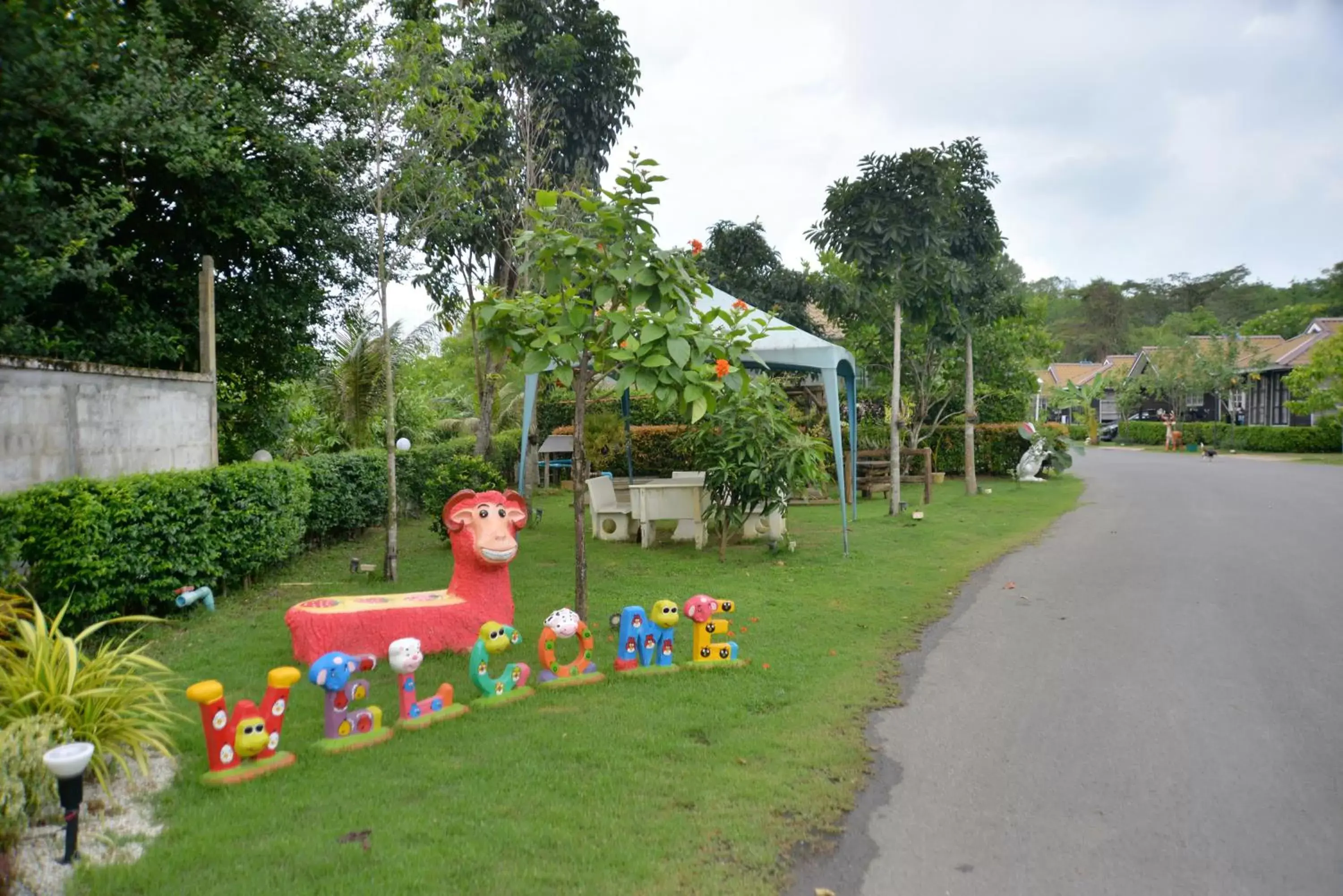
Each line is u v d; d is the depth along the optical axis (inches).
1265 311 2886.3
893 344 616.4
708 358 259.9
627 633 215.8
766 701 199.0
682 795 148.9
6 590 208.4
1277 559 385.4
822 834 140.2
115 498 243.4
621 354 217.3
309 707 189.5
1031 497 675.4
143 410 302.5
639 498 431.5
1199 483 791.7
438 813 139.3
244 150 374.0
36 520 227.0
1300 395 1346.0
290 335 435.2
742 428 379.2
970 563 385.1
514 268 546.9
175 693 198.4
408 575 347.3
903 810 149.6
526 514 260.4
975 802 152.9
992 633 267.3
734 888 121.4
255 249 393.7
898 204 533.0
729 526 410.9
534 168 564.1
